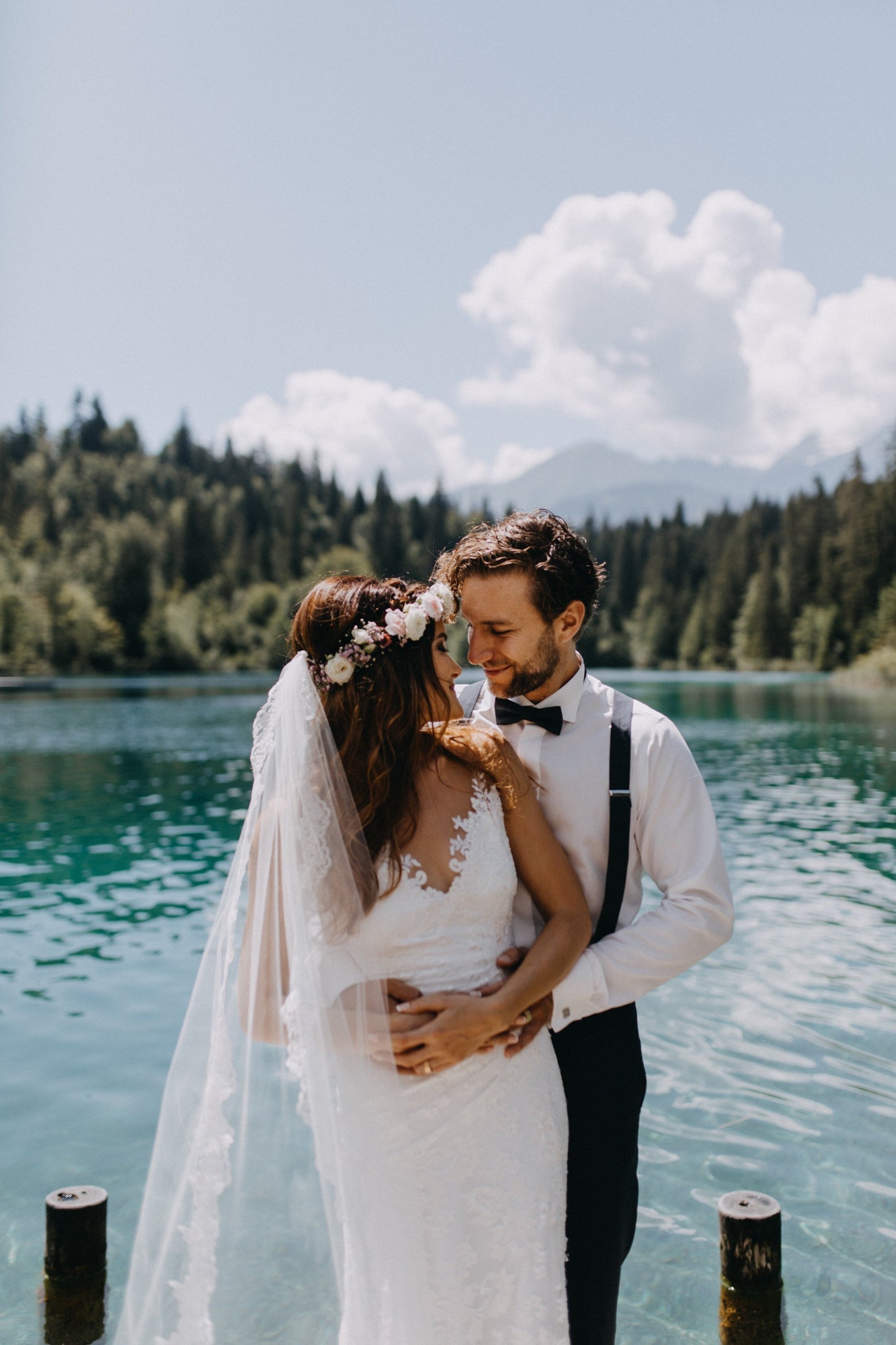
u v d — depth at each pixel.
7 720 29.53
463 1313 1.50
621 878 1.86
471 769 1.73
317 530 103.06
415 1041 1.52
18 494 96.44
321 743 1.58
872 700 38.38
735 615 85.19
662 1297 2.91
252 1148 1.54
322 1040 1.50
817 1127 3.95
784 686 51.81
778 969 5.92
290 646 1.75
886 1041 4.82
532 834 1.76
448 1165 1.54
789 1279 2.97
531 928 1.84
